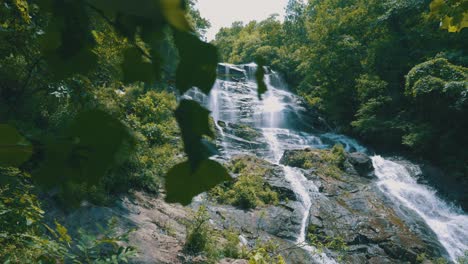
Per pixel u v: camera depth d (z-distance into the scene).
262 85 0.43
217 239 8.38
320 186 14.33
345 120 26.70
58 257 2.16
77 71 0.46
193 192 0.40
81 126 0.42
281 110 25.88
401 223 12.74
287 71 35.66
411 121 21.36
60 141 0.41
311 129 25.83
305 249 10.05
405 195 15.20
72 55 0.45
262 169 14.66
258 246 8.73
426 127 20.05
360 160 17.25
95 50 0.45
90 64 0.46
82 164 0.41
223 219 10.52
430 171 17.86
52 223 5.97
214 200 11.63
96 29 0.43
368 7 28.12
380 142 22.02
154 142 12.53
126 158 0.42
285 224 11.34
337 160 17.03
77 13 0.40
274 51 37.88
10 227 2.65
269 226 11.01
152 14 0.32
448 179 17.31
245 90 27.97
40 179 0.42
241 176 13.56
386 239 11.41
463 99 18.55
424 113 20.84
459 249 11.98
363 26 28.33
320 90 29.77
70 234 5.87
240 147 18.83
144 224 7.70
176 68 0.41
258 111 25.41
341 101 26.73
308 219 11.65
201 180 0.40
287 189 13.28
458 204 15.43
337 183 15.08
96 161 0.41
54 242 2.22
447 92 19.20
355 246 10.94
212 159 0.41
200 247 7.27
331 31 28.25
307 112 27.27
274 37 51.41
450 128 19.55
